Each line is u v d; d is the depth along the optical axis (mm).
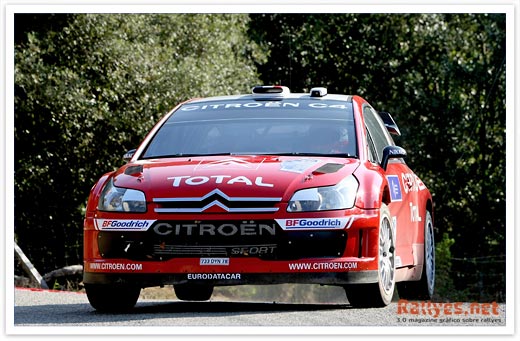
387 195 20391
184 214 18469
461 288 84125
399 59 90688
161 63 62750
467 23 92062
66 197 59875
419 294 25844
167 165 20078
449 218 86625
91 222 19406
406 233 23125
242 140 21578
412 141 86062
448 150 85812
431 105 85875
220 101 23797
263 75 91438
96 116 58469
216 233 18312
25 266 44719
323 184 18750
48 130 58375
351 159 20578
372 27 91438
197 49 68938
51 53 59812
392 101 90750
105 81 60312
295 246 18234
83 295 26969
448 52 90562
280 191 18469
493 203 85812
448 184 85625
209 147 21516
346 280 18328
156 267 18562
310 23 91625
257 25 92688
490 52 91625
